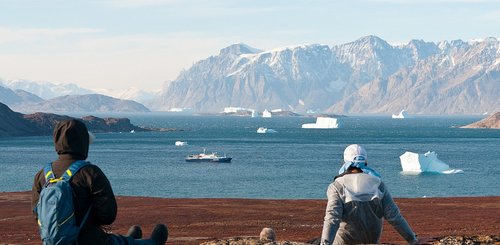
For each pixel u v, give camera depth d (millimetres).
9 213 52031
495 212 50031
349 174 9984
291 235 37906
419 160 140500
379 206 9930
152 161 172625
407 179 127250
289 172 140250
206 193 101750
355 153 10109
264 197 96250
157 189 107562
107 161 172000
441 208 53875
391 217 9961
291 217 48219
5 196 68938
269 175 133625
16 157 186125
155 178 127500
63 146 7754
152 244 8625
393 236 35312
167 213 50594
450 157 192875
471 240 13477
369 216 9930
